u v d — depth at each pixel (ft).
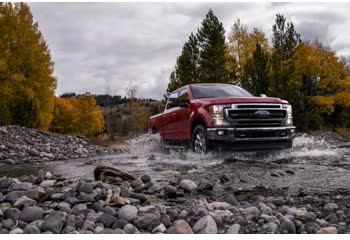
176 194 15.56
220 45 105.60
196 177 19.57
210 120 25.89
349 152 29.68
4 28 93.20
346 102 102.83
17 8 95.81
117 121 157.28
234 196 15.03
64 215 10.64
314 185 16.40
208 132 25.82
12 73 93.04
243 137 25.36
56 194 14.57
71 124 159.63
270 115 26.23
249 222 10.54
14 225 10.71
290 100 94.38
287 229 9.98
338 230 9.78
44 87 98.02
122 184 17.83
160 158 29.94
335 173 19.29
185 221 10.28
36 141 48.52
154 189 16.20
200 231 9.87
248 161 25.00
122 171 19.56
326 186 16.08
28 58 95.81
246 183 17.57
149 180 18.78
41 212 11.51
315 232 9.80
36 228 9.95
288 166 22.31
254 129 25.44
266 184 17.11
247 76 98.32
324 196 14.28
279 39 101.71
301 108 96.89
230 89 31.09
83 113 160.97
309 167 21.68
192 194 15.72
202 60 107.14
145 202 13.73
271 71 99.50
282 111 26.76
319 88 108.17
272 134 26.02
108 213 11.61
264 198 14.26
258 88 95.04
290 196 14.57
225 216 11.09
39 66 97.81
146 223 10.47
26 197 13.61
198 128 27.50
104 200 14.03
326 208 12.28
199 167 23.17
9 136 48.14
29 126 66.44
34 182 19.71
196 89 30.71
